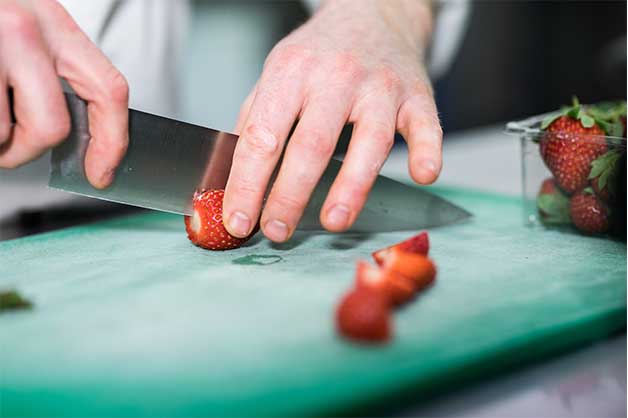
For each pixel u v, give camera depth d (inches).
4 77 32.9
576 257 37.7
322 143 34.5
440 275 34.9
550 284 33.6
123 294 32.2
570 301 31.4
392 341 27.4
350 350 26.6
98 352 26.8
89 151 36.9
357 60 37.2
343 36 41.8
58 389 24.7
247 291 32.3
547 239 41.2
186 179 39.5
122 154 36.8
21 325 29.1
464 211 45.7
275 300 31.2
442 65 66.7
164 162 39.1
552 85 118.4
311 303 30.8
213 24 105.3
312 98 35.5
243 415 23.4
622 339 30.6
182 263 36.6
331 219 33.4
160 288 32.9
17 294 30.9
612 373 27.9
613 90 90.4
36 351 26.9
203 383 24.7
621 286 33.2
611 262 36.8
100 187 37.7
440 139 35.4
